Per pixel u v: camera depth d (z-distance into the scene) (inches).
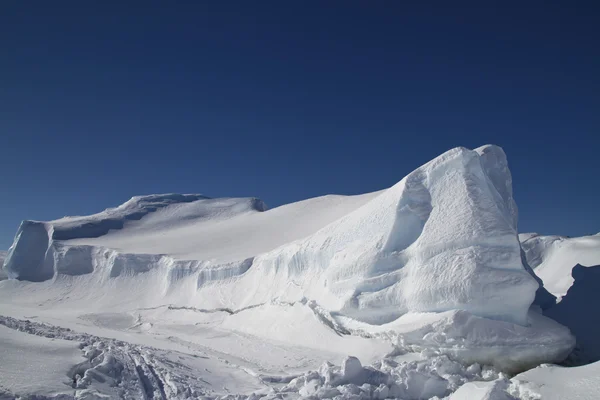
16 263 1930.4
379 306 615.8
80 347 491.2
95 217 2427.4
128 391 379.6
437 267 567.5
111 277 1685.5
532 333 494.3
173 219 2568.9
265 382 473.4
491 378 474.3
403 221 665.6
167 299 1409.9
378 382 410.0
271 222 1931.6
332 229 907.4
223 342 794.8
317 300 761.6
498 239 557.3
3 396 301.3
